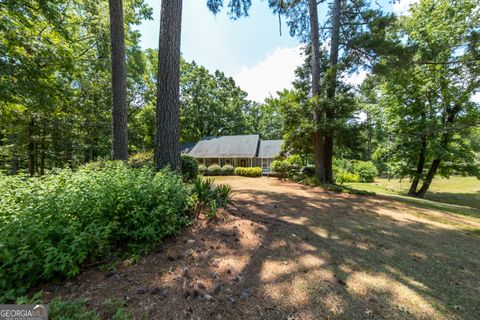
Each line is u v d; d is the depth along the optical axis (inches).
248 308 71.3
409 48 306.2
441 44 307.1
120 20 247.4
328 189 319.3
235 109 1237.1
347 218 176.1
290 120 388.5
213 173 671.8
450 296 79.9
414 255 113.7
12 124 344.8
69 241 85.4
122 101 253.0
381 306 73.5
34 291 75.9
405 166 493.0
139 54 528.7
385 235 141.3
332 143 387.9
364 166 800.3
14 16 215.9
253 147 825.5
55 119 426.6
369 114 513.0
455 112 414.0
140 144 843.4
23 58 221.3
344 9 385.1
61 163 547.2
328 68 372.8
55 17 236.4
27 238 75.8
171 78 191.9
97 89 541.6
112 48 247.8
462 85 379.9
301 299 76.2
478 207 401.1
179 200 128.7
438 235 145.3
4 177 128.4
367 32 321.1
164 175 140.3
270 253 109.6
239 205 196.2
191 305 71.8
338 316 68.5
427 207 241.8
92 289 77.7
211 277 87.5
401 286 85.4
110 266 91.2
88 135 546.9
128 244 102.0
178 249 107.1
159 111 191.9
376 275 93.0
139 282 82.5
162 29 191.8
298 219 166.9
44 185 108.5
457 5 357.4
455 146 428.1
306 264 100.3
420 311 71.5
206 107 1099.9
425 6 399.5
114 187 112.5
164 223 116.4
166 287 80.2
